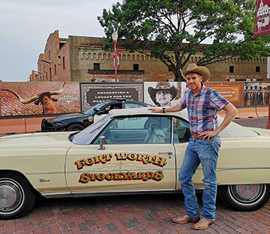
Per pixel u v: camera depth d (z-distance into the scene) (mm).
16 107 11859
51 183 3049
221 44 22391
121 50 26766
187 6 21609
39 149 3100
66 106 12812
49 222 3049
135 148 3131
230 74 32625
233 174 3113
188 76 2652
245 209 3250
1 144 3342
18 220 3104
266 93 17609
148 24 21672
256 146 3125
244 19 22312
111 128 3322
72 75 25219
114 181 3094
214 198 2834
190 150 2805
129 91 13859
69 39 24922
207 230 2828
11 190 3072
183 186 2920
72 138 3709
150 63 28250
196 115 2691
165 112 3285
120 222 3035
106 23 22969
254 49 24094
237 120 13898
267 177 3131
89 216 3195
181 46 27453
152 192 3207
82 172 3059
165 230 2844
